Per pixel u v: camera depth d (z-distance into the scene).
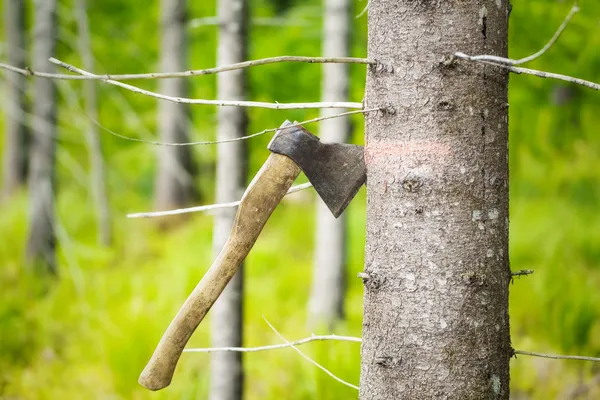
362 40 6.75
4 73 10.05
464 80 1.94
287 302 7.19
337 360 4.77
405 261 2.01
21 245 8.61
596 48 5.62
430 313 1.99
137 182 13.83
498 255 2.02
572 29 5.62
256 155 7.96
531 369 5.00
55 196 7.79
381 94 2.03
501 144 2.01
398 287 2.02
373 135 2.06
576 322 5.38
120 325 6.01
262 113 6.97
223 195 4.38
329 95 6.11
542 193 10.02
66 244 7.17
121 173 12.86
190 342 5.74
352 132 6.20
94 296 7.02
